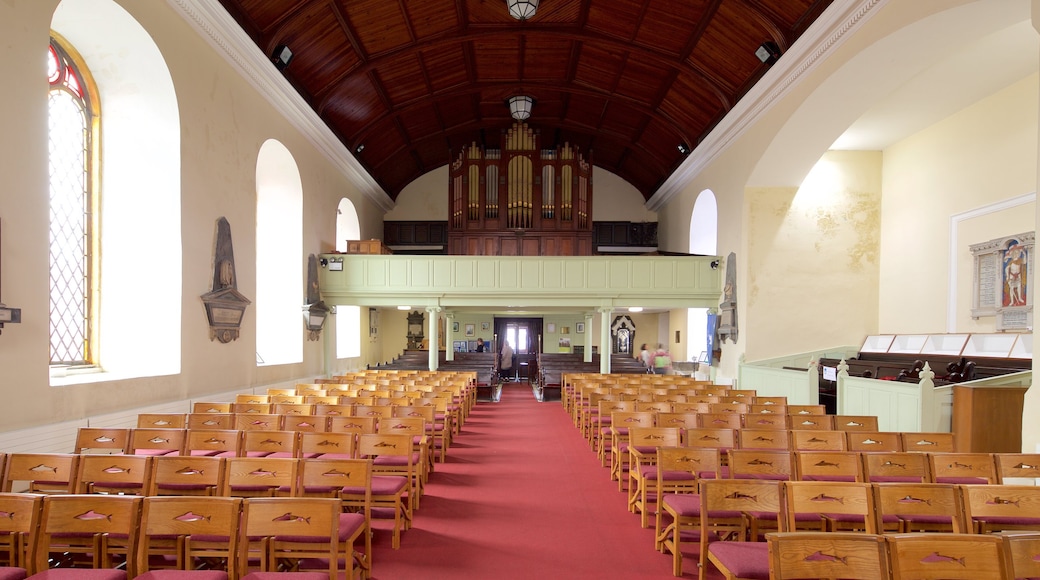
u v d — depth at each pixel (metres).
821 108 11.54
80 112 8.85
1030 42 9.69
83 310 8.87
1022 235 10.63
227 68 10.71
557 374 17.61
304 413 7.95
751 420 7.15
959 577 2.69
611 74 16.73
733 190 15.42
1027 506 3.72
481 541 5.43
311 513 3.34
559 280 16.59
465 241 21.61
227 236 10.74
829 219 14.80
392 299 16.41
